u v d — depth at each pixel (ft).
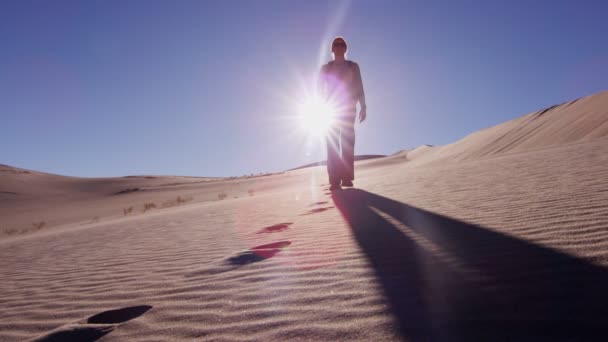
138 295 7.78
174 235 15.93
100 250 14.74
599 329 4.04
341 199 19.34
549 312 4.54
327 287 6.51
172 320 6.09
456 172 23.53
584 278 5.31
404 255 7.68
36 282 10.58
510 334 4.18
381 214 12.96
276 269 8.05
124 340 5.56
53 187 167.43
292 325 5.26
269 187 104.99
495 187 14.97
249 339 5.06
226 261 9.41
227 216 20.63
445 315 4.84
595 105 52.75
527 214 9.55
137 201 110.22
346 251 8.64
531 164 20.34
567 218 8.49
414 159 150.10
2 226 81.97
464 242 7.98
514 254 6.74
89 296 8.29
